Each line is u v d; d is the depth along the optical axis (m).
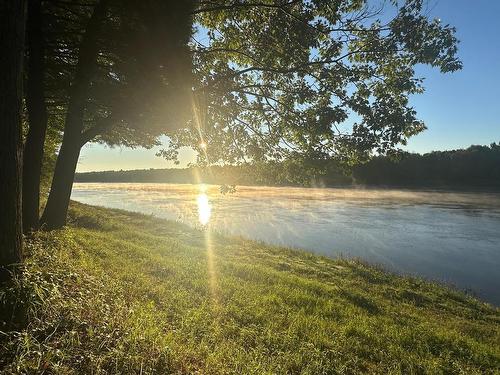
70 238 10.39
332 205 47.81
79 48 9.62
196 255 13.59
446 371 6.65
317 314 8.48
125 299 6.49
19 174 5.16
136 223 22.77
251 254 16.53
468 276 17.98
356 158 9.95
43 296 4.68
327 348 6.57
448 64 9.09
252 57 11.20
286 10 9.74
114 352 4.11
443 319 10.67
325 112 9.14
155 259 11.08
